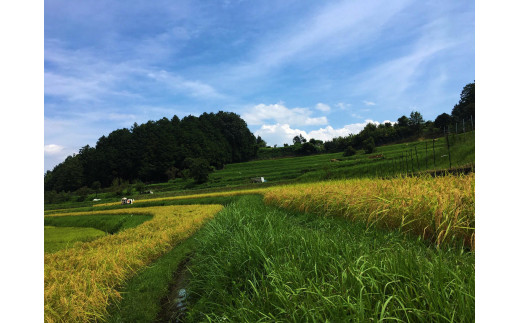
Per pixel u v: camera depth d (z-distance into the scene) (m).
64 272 5.60
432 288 2.06
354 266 2.56
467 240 3.90
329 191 8.74
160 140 91.81
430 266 2.37
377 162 42.56
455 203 4.11
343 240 3.90
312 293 2.31
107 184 85.44
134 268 6.66
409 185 6.26
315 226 6.58
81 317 4.17
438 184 5.62
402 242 4.06
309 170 60.69
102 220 23.89
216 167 92.69
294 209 9.84
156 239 8.66
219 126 110.56
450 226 3.92
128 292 5.11
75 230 21.08
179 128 101.94
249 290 3.32
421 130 73.50
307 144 100.56
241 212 7.83
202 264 4.79
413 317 1.91
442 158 28.59
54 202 64.00
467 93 57.19
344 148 91.50
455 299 1.89
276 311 2.52
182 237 9.75
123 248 7.50
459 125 55.97
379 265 2.59
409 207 4.86
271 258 3.56
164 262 6.87
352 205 6.54
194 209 20.17
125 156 88.12
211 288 3.84
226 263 4.07
